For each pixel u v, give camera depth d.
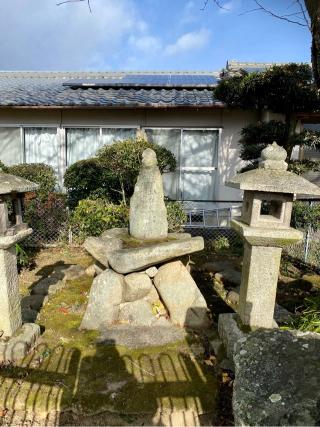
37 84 10.16
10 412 2.18
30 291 4.07
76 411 2.16
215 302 3.88
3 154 8.05
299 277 4.67
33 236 5.91
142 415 2.15
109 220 5.41
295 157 7.74
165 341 2.96
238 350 1.60
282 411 1.20
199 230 7.11
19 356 2.65
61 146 7.92
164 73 11.80
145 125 7.75
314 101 5.04
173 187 8.00
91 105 7.02
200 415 2.17
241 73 6.05
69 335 3.05
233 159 7.74
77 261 5.22
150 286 3.35
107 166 5.77
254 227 2.62
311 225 5.10
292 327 2.84
